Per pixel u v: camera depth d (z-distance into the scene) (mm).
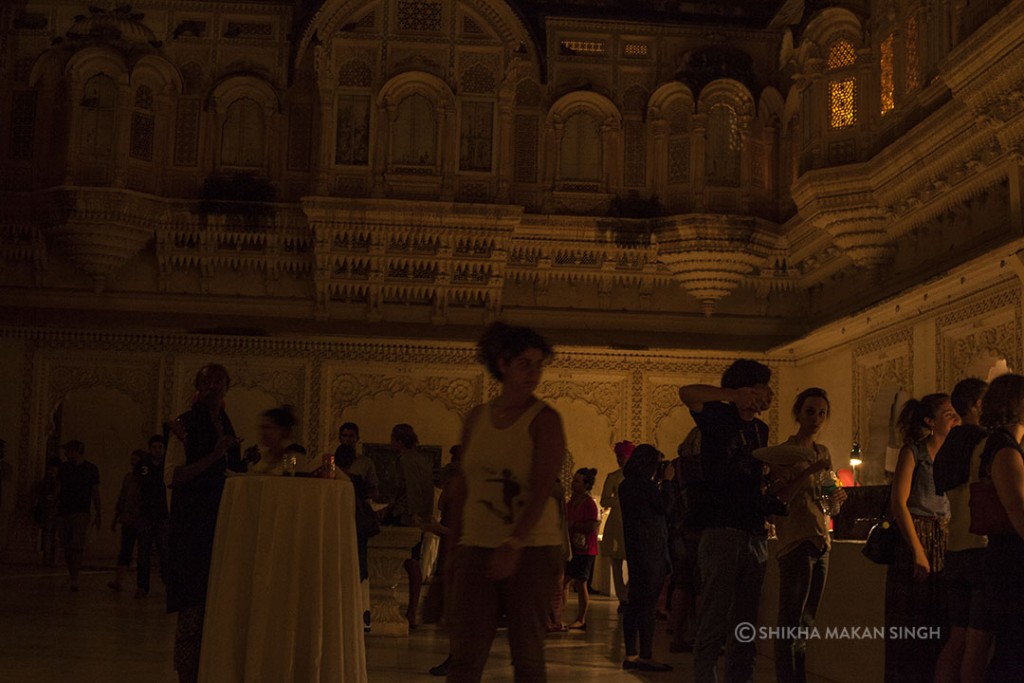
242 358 21188
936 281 14891
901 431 7367
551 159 21562
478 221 20609
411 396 21359
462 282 21328
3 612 12195
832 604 8969
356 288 21219
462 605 4957
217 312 21453
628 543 9602
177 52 21422
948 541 6520
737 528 6418
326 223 20547
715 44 21625
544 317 21797
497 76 21109
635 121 21656
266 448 7418
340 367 21312
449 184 20781
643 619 9453
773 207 21406
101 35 20641
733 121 21156
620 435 21500
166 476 7301
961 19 14445
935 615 7090
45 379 21016
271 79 21422
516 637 4871
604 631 12609
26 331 20953
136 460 15922
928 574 7078
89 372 21047
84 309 21203
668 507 10461
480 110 21031
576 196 21484
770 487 6922
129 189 20391
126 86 20516
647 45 21859
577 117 21641
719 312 21938
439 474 15430
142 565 14766
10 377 20859
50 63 20781
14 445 20766
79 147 20391
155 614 12633
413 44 21000
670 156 21438
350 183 20688
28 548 20594
